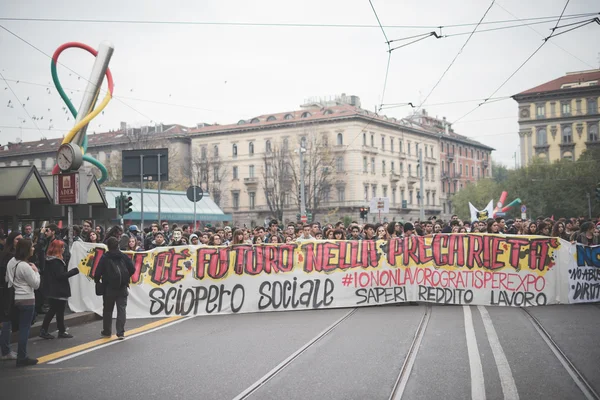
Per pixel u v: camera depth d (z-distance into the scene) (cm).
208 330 1125
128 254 1362
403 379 716
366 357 836
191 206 5394
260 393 674
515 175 7225
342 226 1691
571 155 8775
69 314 1307
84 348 993
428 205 9925
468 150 11500
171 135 9106
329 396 655
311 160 7550
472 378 713
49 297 1084
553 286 1344
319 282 1385
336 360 824
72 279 1355
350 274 1391
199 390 698
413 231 1452
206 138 9006
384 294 1391
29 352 980
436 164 10231
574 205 6769
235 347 941
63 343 1050
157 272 1360
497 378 712
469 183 8900
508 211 7244
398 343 924
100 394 701
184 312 1352
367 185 8219
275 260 1384
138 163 2322
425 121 10744
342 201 8031
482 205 8306
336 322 1158
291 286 1379
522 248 1356
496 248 1366
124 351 951
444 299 1377
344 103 9231
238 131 8712
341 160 8038
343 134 8044
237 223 8712
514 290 1350
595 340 911
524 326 1052
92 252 1357
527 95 9019
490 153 12506
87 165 8631
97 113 2053
